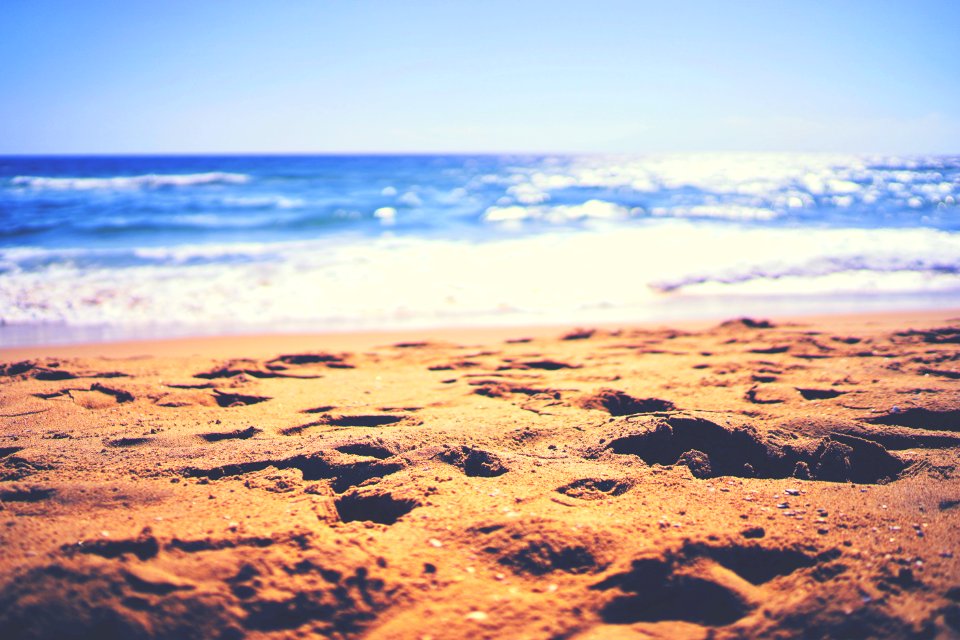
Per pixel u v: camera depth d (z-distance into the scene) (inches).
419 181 1440.7
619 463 139.9
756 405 178.2
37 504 117.2
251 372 225.5
